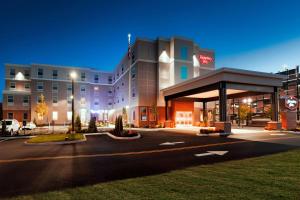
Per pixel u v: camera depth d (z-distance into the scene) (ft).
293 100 87.76
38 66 147.54
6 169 27.35
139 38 113.60
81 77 160.35
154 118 111.55
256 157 31.68
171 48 116.88
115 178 22.39
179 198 16.11
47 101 147.23
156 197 16.44
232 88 74.90
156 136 66.33
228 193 16.97
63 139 56.54
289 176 21.38
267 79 80.79
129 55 77.20
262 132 75.20
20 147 47.42
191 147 43.60
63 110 151.02
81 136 64.18
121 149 42.86
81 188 19.34
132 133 66.18
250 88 78.95
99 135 74.54
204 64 131.13
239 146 43.73
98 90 169.27
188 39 119.03
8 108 143.02
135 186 19.30
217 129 71.31
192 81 86.43
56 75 151.94
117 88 156.56
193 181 20.35
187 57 117.70
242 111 148.46
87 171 25.70
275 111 84.89
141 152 38.88
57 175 24.14
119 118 72.38
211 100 117.39
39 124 141.18
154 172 24.52
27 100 148.36
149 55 115.14
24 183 21.42
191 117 117.70
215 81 75.00
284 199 15.65
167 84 115.03
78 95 157.58
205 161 29.99
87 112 159.12
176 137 63.10
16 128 83.25
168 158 32.83
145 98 111.34
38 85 146.10
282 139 55.21
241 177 21.31
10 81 147.23
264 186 18.49
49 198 17.07
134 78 116.57
